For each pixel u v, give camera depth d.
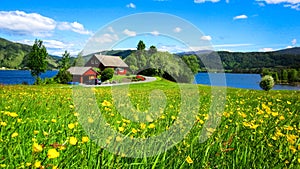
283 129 4.78
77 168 2.93
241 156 3.34
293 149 3.58
